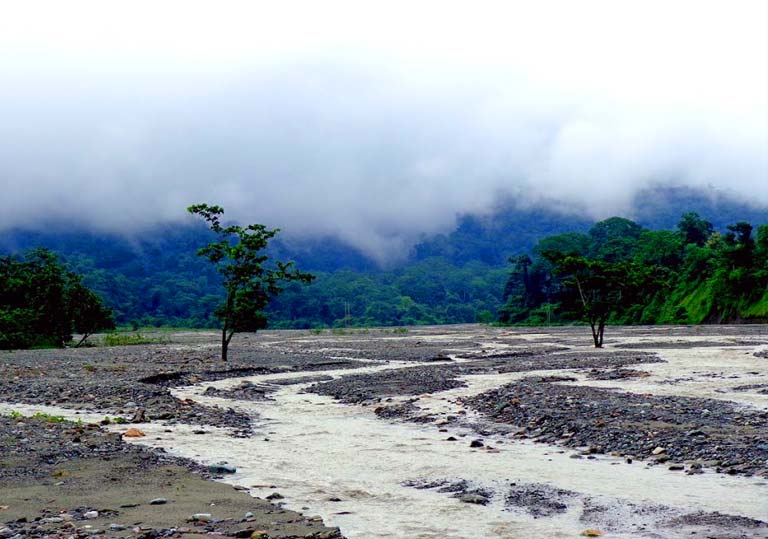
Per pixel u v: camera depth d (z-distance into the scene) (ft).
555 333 365.61
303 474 59.36
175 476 56.29
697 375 129.18
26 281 282.77
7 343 246.27
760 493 51.47
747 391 105.29
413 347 243.19
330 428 83.10
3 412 91.76
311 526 43.57
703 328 356.79
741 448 63.87
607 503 49.70
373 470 60.80
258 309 181.06
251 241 176.86
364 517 46.96
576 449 69.36
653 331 343.26
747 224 436.35
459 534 43.34
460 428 82.02
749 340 237.25
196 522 43.93
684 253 580.71
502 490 53.78
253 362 172.35
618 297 247.70
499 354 201.87
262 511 46.88
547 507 49.14
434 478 57.88
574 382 122.52
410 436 77.46
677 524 44.75
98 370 146.82
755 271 415.64
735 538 41.75
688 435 69.72
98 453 63.87
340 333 450.30
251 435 78.02
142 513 45.91
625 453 66.23
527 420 83.82
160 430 79.10
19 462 59.72
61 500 49.03
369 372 152.46
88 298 284.61
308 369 161.79
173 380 134.92
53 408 96.48
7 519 44.21
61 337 276.00
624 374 131.23
